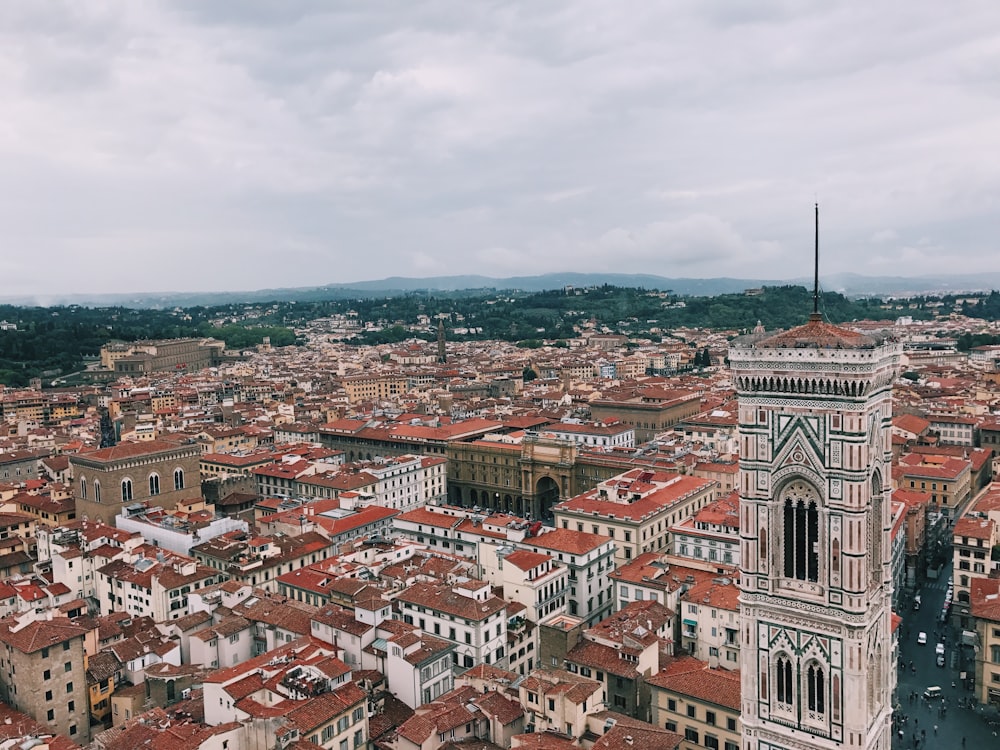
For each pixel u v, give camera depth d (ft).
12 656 500.74
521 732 454.40
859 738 261.03
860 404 249.14
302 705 435.94
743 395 271.49
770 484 269.85
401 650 505.66
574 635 508.53
